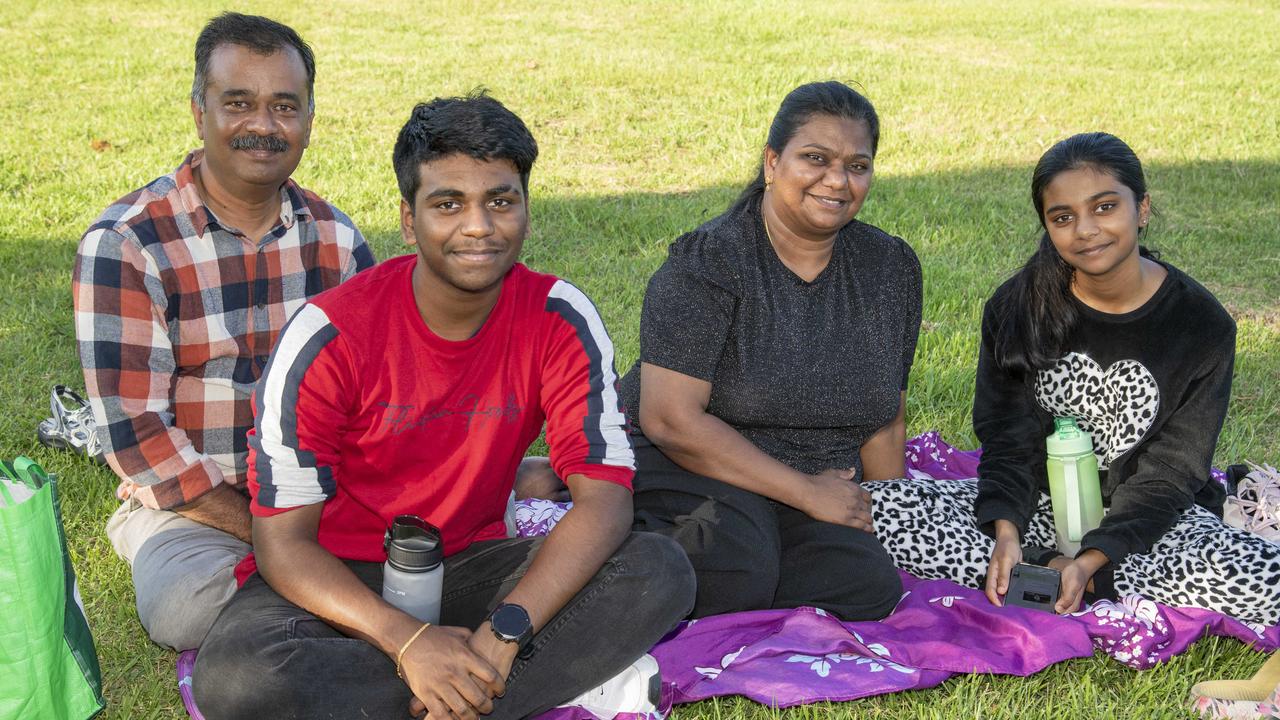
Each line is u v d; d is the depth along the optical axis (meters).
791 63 13.41
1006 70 13.43
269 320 3.23
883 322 3.37
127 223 3.01
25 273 6.14
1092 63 14.05
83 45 13.04
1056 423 3.38
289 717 2.46
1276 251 7.04
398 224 7.20
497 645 2.50
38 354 5.04
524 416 2.75
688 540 3.20
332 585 2.52
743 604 3.21
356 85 11.62
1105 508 3.47
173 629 2.90
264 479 2.56
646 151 9.53
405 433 2.65
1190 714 2.88
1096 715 2.86
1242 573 3.11
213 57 2.97
